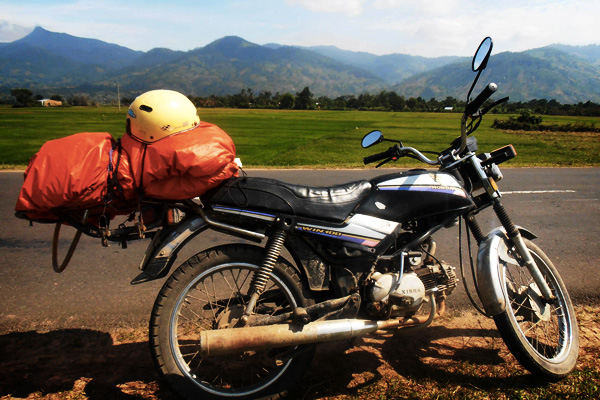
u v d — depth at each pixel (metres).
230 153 2.53
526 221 6.87
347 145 23.44
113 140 2.52
